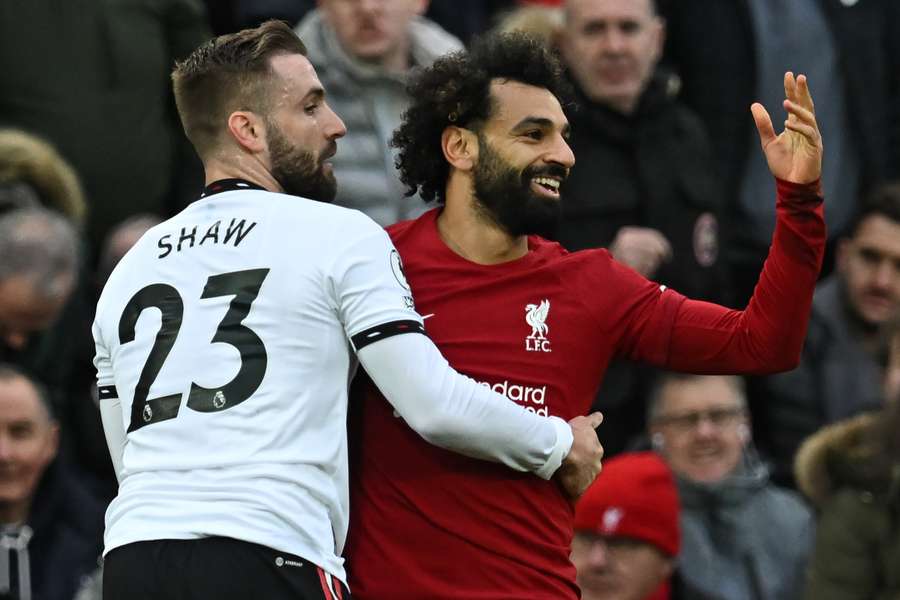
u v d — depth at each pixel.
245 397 14.32
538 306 15.34
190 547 14.02
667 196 25.02
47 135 25.25
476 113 15.38
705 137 25.78
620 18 24.91
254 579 13.95
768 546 21.98
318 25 24.48
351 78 24.17
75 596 20.80
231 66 15.37
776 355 15.02
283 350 14.45
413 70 17.92
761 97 27.59
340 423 14.60
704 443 22.25
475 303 15.32
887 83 28.78
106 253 23.77
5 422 20.59
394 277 14.79
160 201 25.95
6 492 20.66
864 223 25.39
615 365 23.95
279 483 14.16
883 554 19.36
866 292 25.27
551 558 15.20
